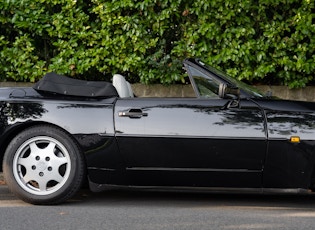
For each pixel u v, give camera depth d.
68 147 5.78
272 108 5.70
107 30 9.39
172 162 5.74
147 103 5.80
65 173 5.80
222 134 5.67
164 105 5.78
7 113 5.87
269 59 9.12
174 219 5.37
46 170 5.79
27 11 9.45
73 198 6.41
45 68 9.58
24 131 5.84
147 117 5.77
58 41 9.48
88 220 5.30
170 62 9.42
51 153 5.80
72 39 9.45
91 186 5.90
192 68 5.93
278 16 9.08
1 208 5.79
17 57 9.57
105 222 5.23
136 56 9.30
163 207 5.96
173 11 9.17
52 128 5.82
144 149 5.76
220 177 5.74
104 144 5.78
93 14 9.64
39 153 5.80
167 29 9.42
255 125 5.66
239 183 5.75
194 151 5.71
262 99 5.80
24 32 9.73
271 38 8.99
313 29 8.90
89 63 9.41
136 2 9.25
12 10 9.46
